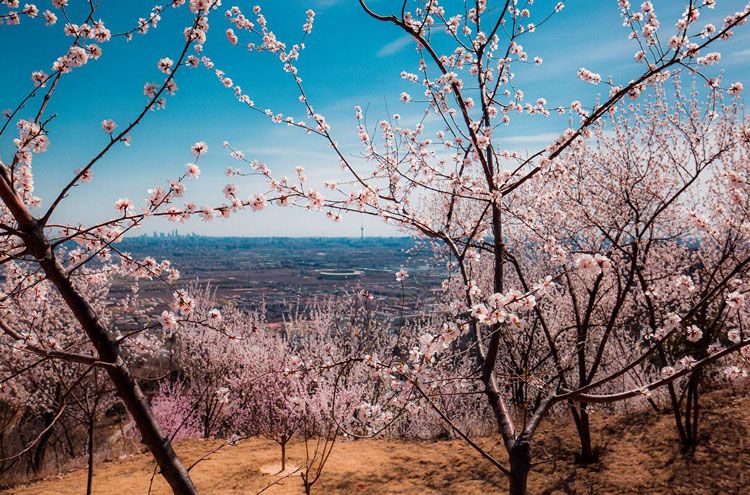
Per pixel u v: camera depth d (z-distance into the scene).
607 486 5.47
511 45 4.51
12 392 9.07
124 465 7.62
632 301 8.05
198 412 9.48
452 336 2.82
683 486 5.16
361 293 5.53
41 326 4.39
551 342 6.02
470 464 6.85
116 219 2.38
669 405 7.52
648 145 7.21
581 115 4.29
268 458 7.43
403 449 7.86
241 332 10.29
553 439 7.23
